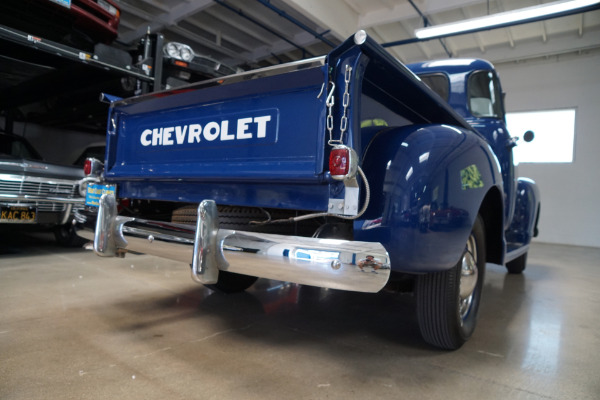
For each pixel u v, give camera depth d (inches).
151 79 169.8
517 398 56.1
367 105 60.8
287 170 57.7
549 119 386.0
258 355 67.5
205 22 340.5
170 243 62.9
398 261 55.1
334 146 51.0
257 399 52.8
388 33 356.2
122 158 87.7
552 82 381.4
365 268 47.0
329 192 54.3
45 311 85.3
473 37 360.5
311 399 53.4
